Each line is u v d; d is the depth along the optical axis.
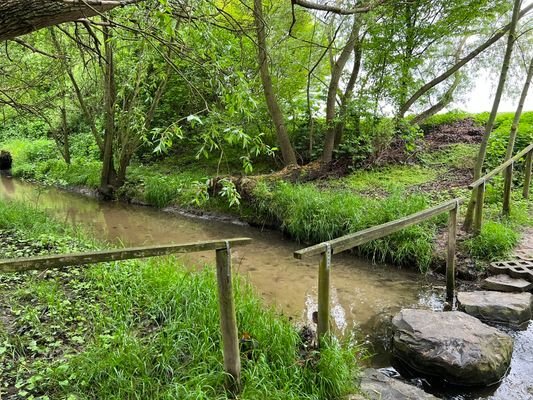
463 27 9.34
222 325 2.93
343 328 4.73
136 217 9.84
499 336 3.87
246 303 3.93
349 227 7.14
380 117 9.95
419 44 9.42
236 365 2.99
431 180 9.12
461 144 10.69
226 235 8.28
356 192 8.70
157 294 4.28
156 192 10.65
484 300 4.74
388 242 6.59
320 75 10.84
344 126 10.59
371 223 6.94
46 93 10.44
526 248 5.96
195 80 4.66
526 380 3.69
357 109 9.60
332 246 3.33
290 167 9.91
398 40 9.27
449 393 3.59
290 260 6.87
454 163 9.77
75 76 12.74
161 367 3.20
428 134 11.75
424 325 4.02
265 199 8.65
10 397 2.85
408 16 9.20
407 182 9.13
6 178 15.99
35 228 7.03
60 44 9.48
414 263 6.30
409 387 3.32
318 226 7.43
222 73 3.57
